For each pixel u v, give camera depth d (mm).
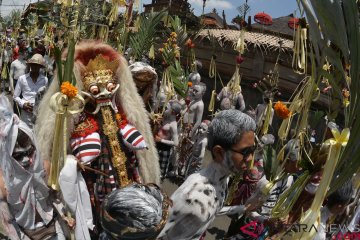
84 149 3162
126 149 3432
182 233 2117
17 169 2551
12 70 8242
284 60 9648
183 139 7031
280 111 2354
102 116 3338
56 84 3191
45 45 7461
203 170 2279
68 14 4742
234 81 7520
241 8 7270
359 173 2492
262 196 2766
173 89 5730
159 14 6055
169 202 1562
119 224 1393
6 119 2533
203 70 11977
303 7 1869
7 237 2561
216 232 5160
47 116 3123
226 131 2166
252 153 2242
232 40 10078
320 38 1844
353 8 1698
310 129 2680
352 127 1853
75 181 2832
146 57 6129
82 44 3447
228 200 2838
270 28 11680
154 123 4492
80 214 2873
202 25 9102
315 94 2150
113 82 3363
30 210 2658
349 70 1837
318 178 2293
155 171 3645
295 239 2062
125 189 1474
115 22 5648
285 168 2588
